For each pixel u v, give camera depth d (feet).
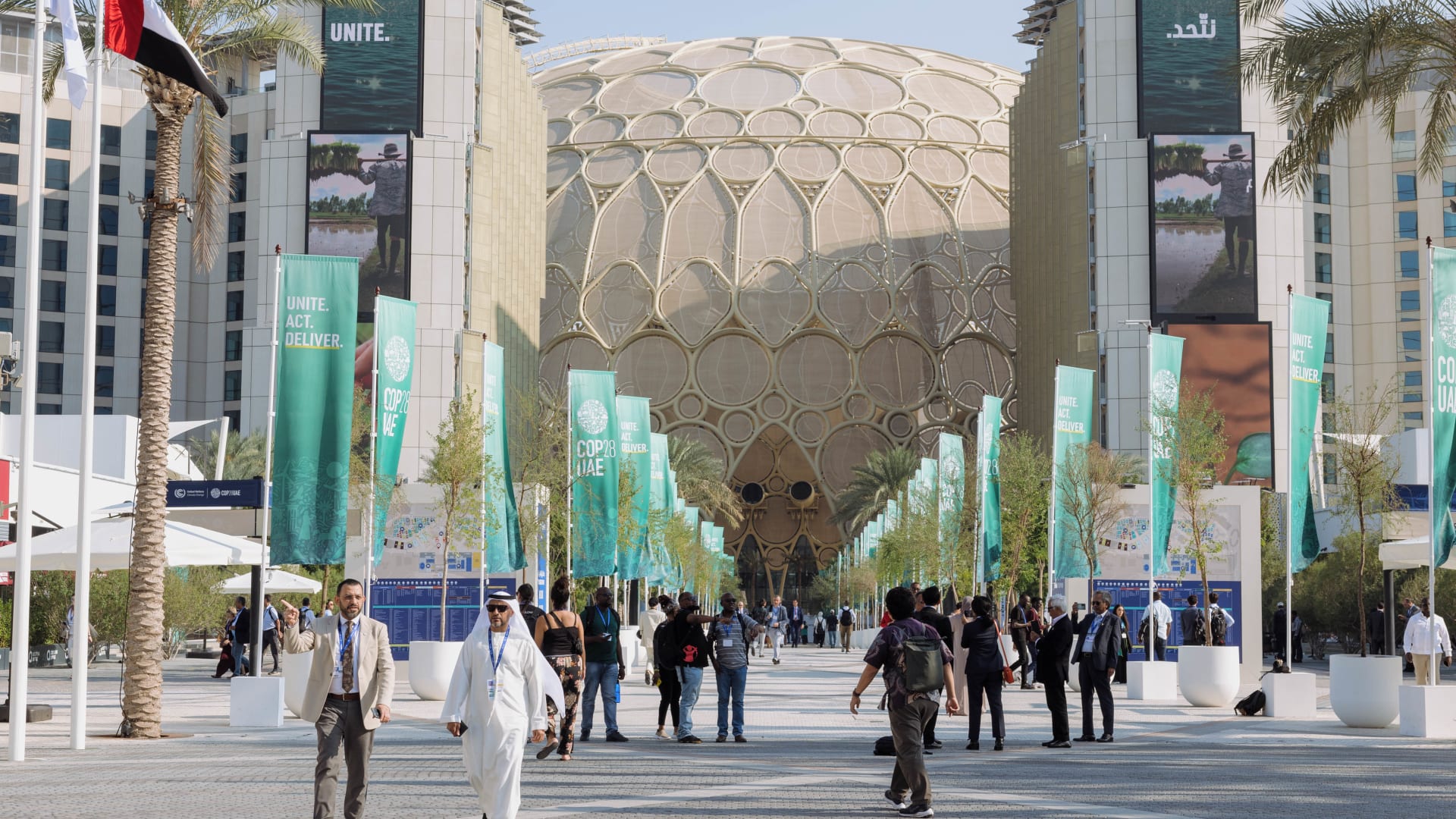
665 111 350.84
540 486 126.52
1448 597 146.61
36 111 57.72
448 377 200.75
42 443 173.99
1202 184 205.16
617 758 53.93
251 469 208.85
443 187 203.82
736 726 63.21
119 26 61.05
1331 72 79.10
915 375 323.37
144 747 58.75
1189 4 207.41
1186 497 110.83
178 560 71.56
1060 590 127.13
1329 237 323.16
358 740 33.04
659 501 150.92
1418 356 316.40
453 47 206.90
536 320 260.62
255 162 326.03
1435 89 81.25
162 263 66.90
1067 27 219.82
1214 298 203.62
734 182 333.42
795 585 322.55
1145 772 49.03
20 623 52.95
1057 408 107.14
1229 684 88.17
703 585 248.32
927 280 328.49
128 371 327.67
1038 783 44.96
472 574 114.52
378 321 86.63
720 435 318.04
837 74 365.61
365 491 88.48
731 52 382.01
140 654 63.67
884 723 75.87
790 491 321.73
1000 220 339.57
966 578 150.71
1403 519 115.03
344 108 203.92
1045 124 235.81
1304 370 82.12
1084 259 210.38
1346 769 50.11
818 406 320.50
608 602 63.52
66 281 323.78
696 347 320.50
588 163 343.26
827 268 326.03
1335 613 162.71
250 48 80.79
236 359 326.03
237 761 52.26
